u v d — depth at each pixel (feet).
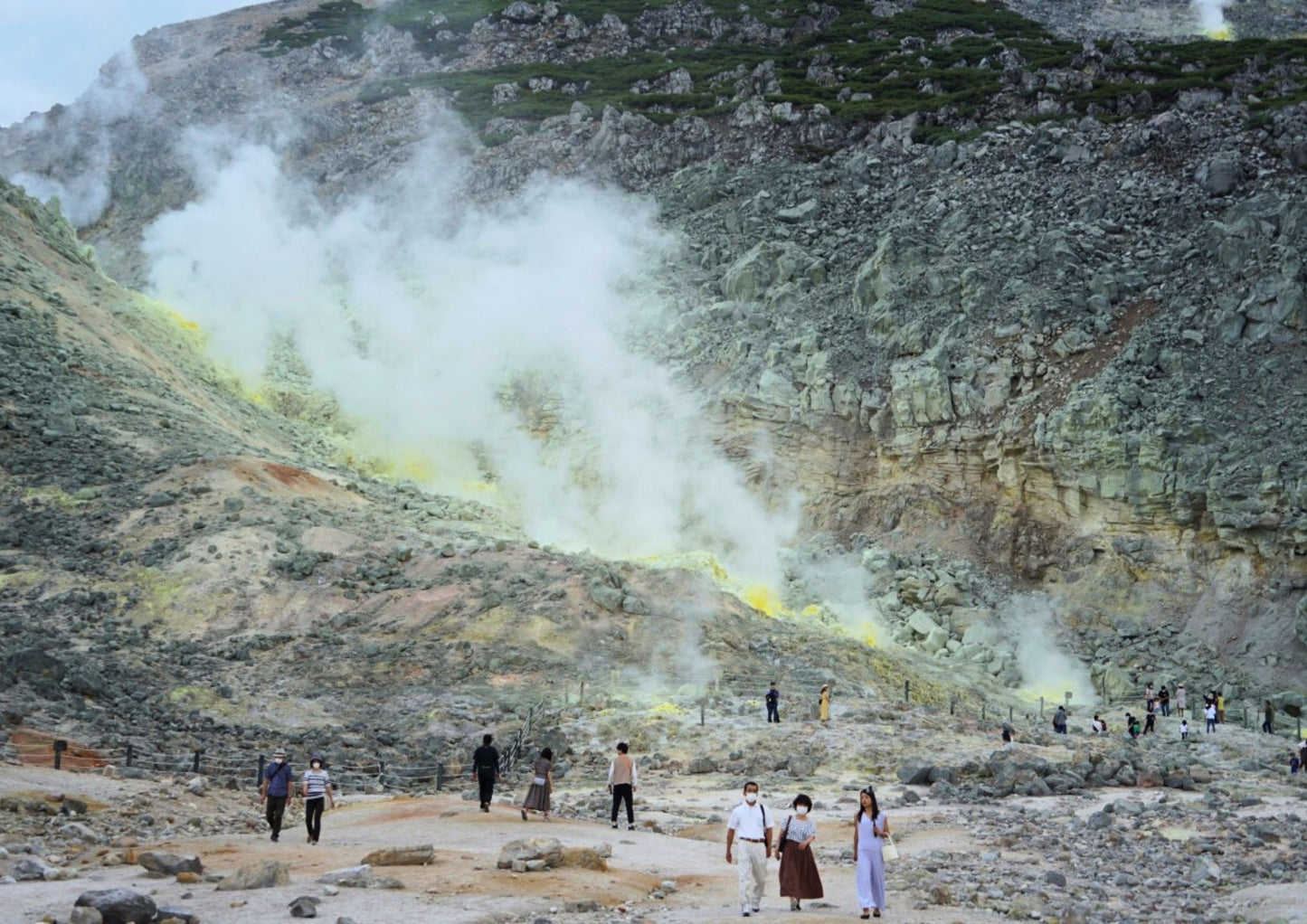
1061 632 166.40
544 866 55.83
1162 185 222.69
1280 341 179.63
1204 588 166.20
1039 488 181.27
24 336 184.14
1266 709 138.31
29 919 43.04
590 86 343.26
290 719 113.60
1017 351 193.36
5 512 154.20
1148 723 133.28
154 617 137.39
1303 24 393.50
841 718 115.24
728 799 87.97
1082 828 73.15
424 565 150.61
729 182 260.21
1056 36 365.20
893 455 191.93
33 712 99.14
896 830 74.33
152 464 166.40
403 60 380.78
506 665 128.77
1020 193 231.09
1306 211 189.57
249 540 150.00
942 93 297.53
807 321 215.31
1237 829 71.56
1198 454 170.71
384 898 49.49
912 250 213.46
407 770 98.12
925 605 169.58
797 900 50.55
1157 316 191.62
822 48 356.79
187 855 53.78
